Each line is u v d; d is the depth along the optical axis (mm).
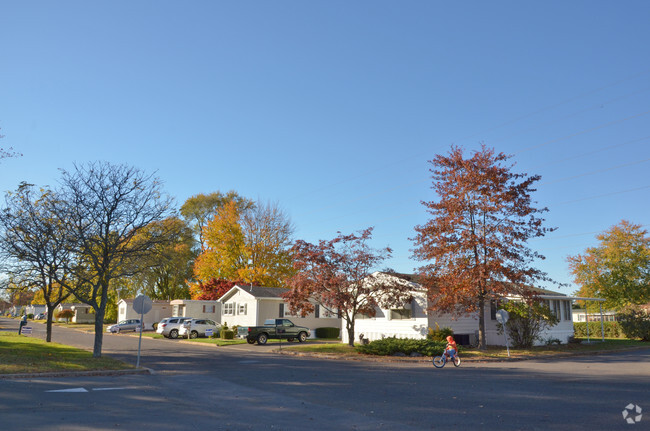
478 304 27828
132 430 8266
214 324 42625
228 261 52375
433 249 27141
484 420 9172
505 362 22719
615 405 10680
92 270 24844
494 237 26484
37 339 32688
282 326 35812
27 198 23766
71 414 9453
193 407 10516
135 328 51688
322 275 27516
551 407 10469
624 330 39688
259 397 11898
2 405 10250
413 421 9141
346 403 11039
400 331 31781
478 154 27344
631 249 46344
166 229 25094
